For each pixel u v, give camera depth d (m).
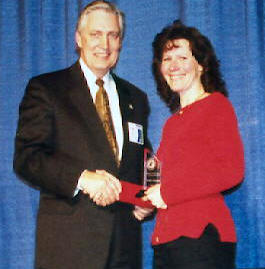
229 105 2.34
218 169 2.22
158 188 2.32
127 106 2.68
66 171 2.39
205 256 2.18
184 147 2.31
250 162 3.28
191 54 2.45
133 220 2.60
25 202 3.33
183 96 2.51
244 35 3.32
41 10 3.41
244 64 3.31
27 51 3.38
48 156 2.43
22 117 2.52
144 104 2.80
